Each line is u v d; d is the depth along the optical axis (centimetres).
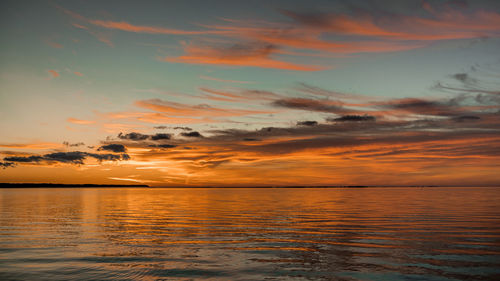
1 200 6756
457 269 1249
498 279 1138
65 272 1230
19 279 1157
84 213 3581
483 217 2852
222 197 8562
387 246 1658
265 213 3472
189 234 2058
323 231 2145
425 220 2666
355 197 7925
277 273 1207
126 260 1395
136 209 4175
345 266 1296
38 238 1923
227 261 1377
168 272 1225
